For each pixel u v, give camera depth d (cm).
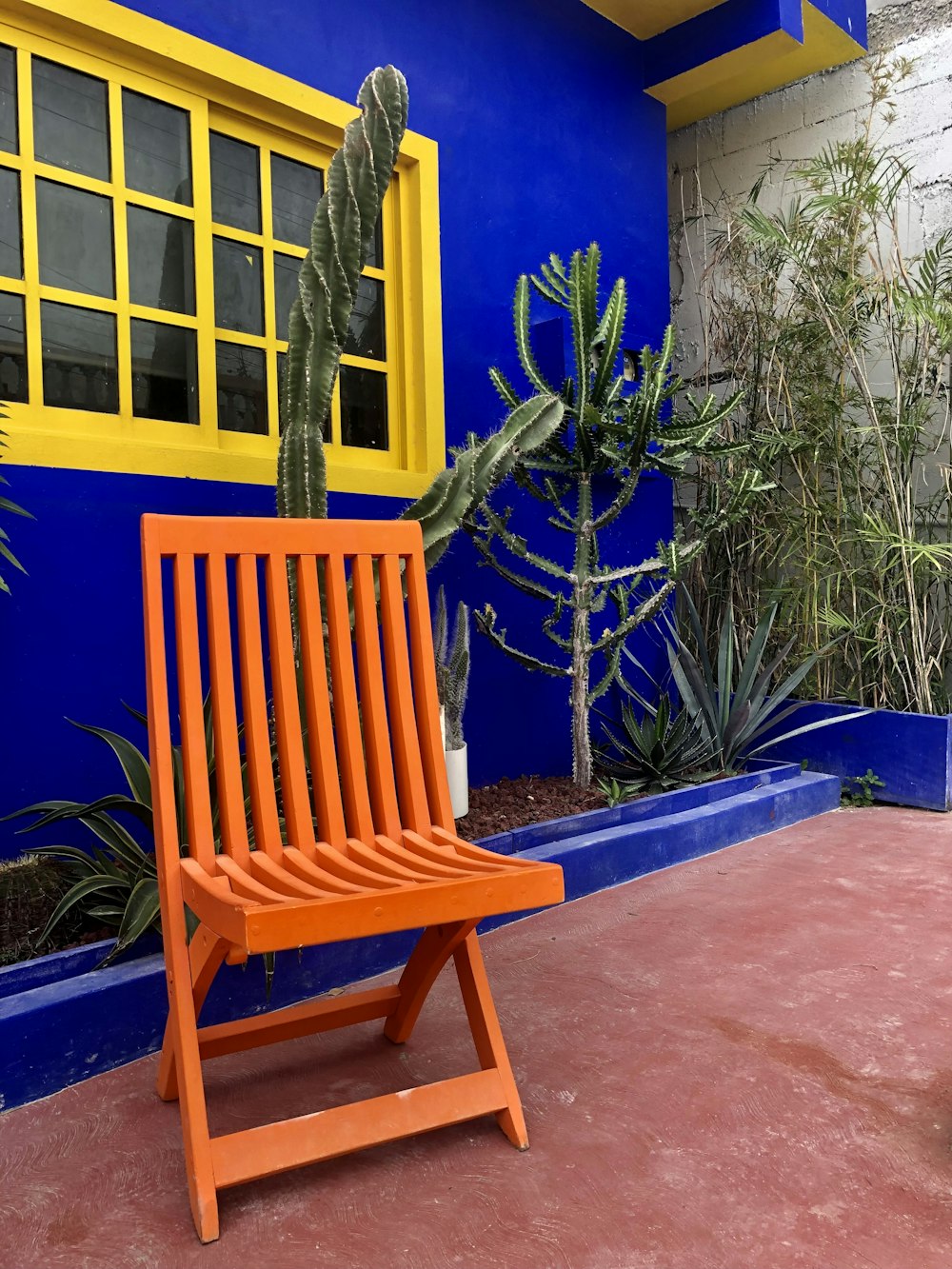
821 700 425
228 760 162
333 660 177
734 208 489
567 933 257
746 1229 137
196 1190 138
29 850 225
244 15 276
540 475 382
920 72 434
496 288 360
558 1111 169
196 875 148
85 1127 165
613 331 315
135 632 254
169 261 271
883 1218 139
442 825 179
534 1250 133
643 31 420
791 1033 198
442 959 175
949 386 411
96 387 257
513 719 370
